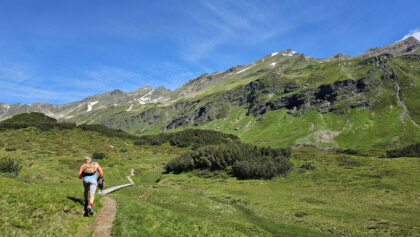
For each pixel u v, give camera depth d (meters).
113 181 79.75
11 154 106.00
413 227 26.75
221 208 38.88
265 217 34.50
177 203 40.06
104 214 13.64
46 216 10.80
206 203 41.22
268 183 64.25
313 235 26.92
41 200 12.21
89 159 12.56
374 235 25.11
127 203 17.38
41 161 94.56
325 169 72.62
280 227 30.20
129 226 12.15
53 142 145.75
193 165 92.00
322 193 51.25
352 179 59.12
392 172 61.53
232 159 84.56
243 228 27.34
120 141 184.38
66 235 9.75
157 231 12.12
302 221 31.58
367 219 30.98
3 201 10.77
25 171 73.88
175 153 165.75
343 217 32.38
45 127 174.12
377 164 73.50
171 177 87.00
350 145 181.62
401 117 197.12
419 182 51.31
